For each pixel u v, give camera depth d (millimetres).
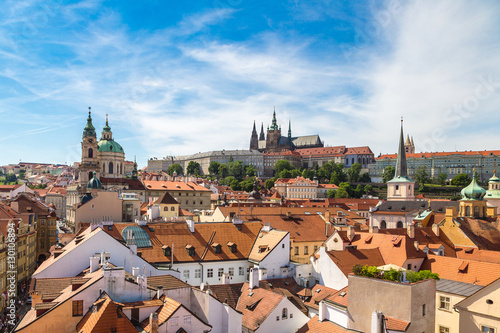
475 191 137750
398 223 157500
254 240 92000
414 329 45812
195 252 84625
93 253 70000
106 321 45188
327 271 78375
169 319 48594
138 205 138375
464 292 59625
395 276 52562
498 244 101375
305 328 56594
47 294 55812
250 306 67375
